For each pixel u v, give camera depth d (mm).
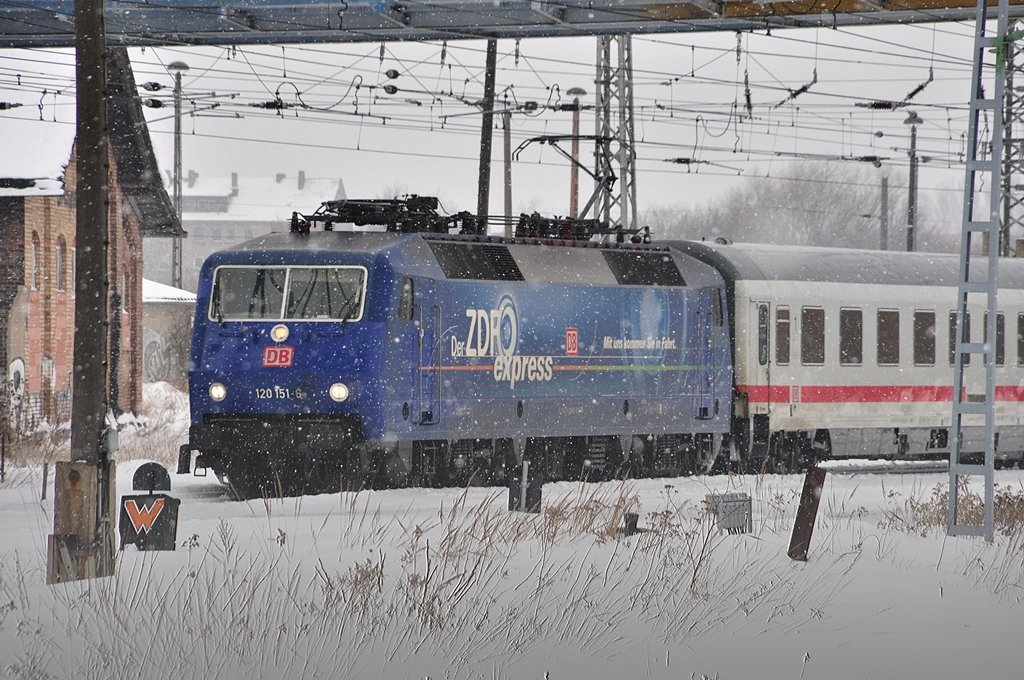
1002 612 46688
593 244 92062
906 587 49938
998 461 114688
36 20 100688
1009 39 62438
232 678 36031
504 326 84438
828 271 101688
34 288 127438
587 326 89062
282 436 77375
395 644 39406
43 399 130250
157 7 95562
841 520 70875
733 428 98500
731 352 97438
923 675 38781
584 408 88938
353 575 45656
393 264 77938
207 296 79438
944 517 69562
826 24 99562
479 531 58312
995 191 63062
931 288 106250
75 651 37750
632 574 49656
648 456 94688
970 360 107562
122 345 152000
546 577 48344
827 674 38531
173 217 159875
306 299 78125
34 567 50312
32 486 81000
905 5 96125
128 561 50594
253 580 45625
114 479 54906
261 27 101000
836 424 101062
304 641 39156
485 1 94500
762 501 77688
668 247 96625
